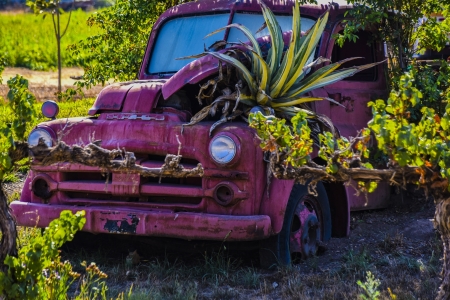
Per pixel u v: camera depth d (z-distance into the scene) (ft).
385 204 26.66
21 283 13.94
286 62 20.07
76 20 127.03
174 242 21.12
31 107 14.79
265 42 22.12
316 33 20.30
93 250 22.85
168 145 19.79
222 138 19.10
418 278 19.36
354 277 19.26
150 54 25.84
